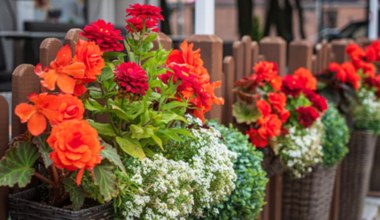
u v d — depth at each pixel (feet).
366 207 14.52
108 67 5.75
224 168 6.34
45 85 4.99
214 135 6.64
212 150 6.33
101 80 5.74
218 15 54.75
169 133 5.92
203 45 8.30
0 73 18.01
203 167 6.24
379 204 14.71
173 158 6.24
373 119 12.50
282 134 8.88
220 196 6.49
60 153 4.69
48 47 5.89
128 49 6.23
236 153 7.05
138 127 5.67
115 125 5.93
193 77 6.00
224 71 8.83
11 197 5.58
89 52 5.29
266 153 8.83
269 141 8.65
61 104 4.93
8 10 22.86
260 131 8.35
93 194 5.35
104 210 5.46
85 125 4.86
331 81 11.51
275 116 8.41
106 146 5.31
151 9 6.15
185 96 6.16
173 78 6.21
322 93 11.48
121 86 5.42
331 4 45.24
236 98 9.23
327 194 10.47
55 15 25.71
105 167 5.17
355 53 13.00
